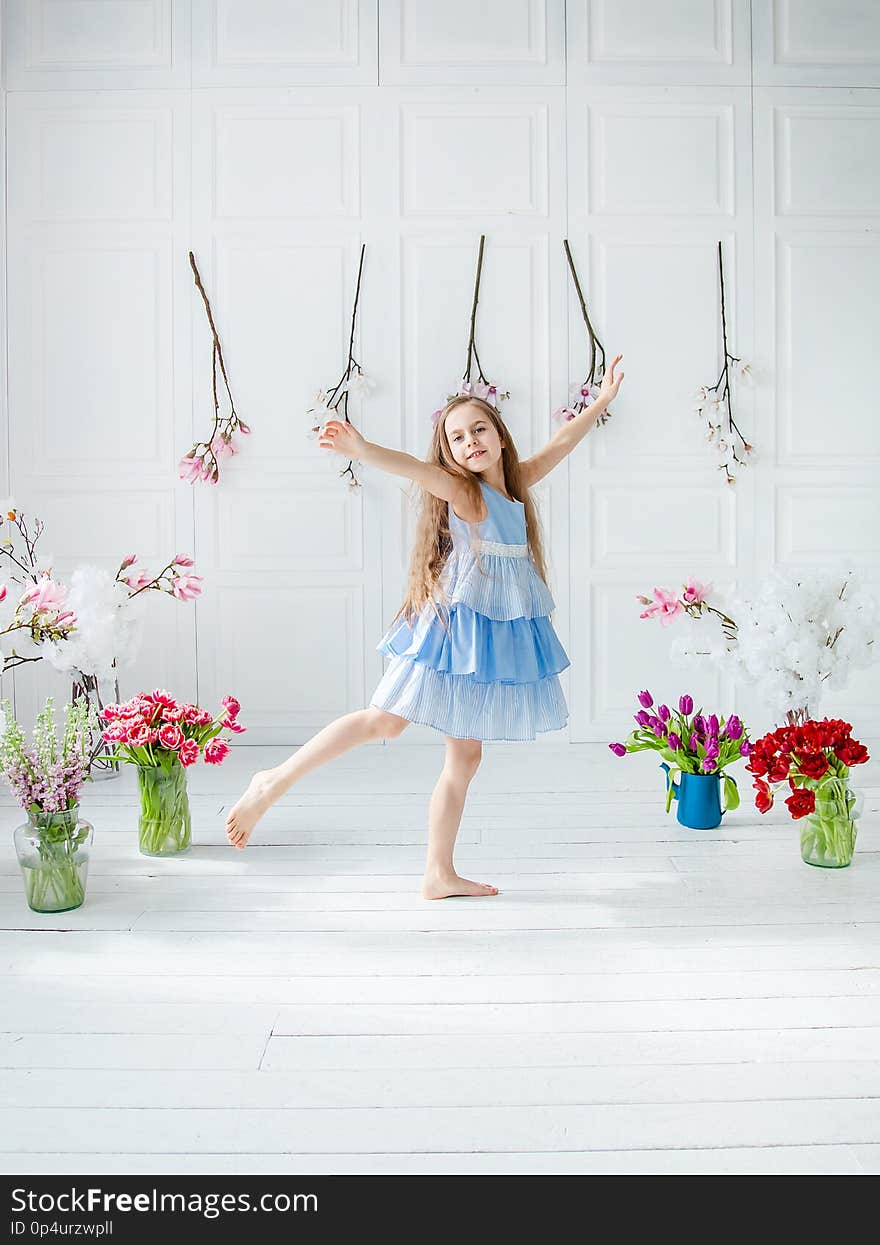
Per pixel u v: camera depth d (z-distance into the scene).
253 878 2.38
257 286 3.62
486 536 2.23
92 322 3.63
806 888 2.30
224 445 3.62
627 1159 1.38
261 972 1.90
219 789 3.14
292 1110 1.48
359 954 1.98
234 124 3.59
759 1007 1.77
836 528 3.71
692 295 3.65
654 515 3.69
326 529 3.68
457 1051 1.63
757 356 3.68
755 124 3.62
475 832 2.70
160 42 3.59
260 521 3.68
